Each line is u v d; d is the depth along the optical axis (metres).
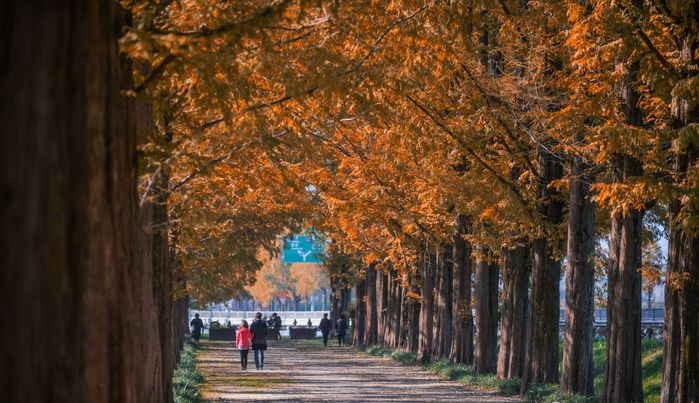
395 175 63.16
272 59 26.50
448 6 36.69
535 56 48.47
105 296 13.42
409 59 34.44
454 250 82.19
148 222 29.67
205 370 87.06
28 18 9.45
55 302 10.37
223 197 60.34
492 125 49.62
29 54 9.42
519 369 64.69
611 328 45.41
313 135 45.25
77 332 11.56
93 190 12.75
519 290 64.56
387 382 73.44
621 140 33.94
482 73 48.94
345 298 187.25
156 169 22.23
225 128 28.88
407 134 48.47
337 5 27.05
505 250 65.88
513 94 48.69
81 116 12.08
